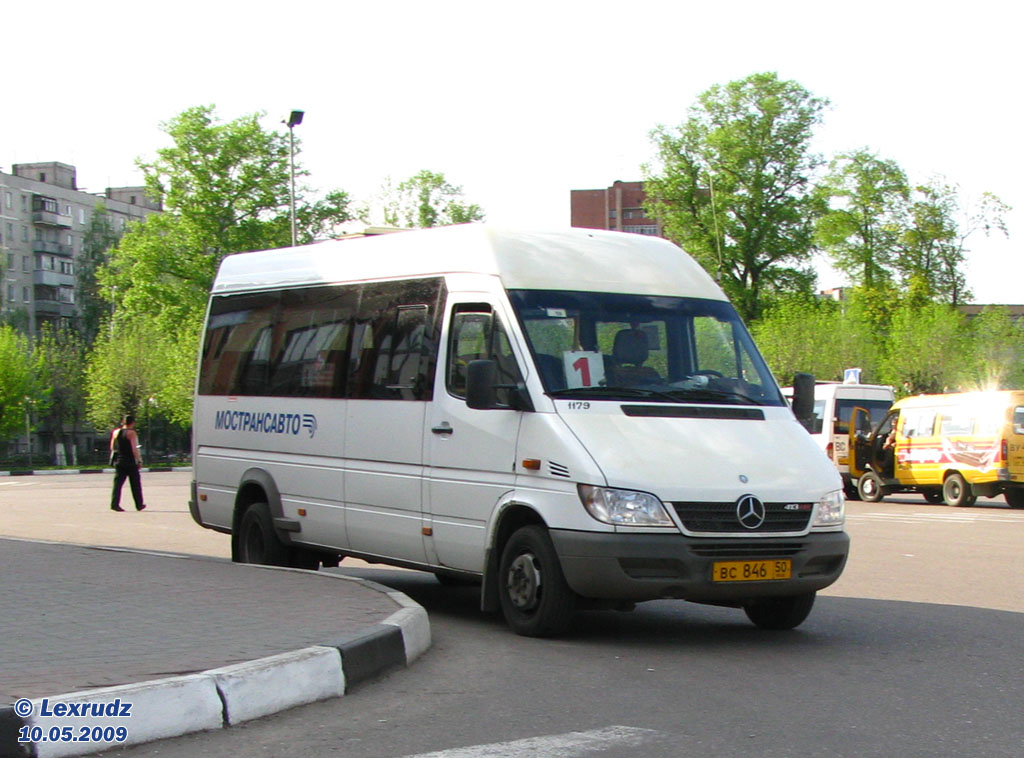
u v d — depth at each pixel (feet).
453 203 257.14
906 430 94.68
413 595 37.73
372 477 33.73
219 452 41.47
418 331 32.81
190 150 222.28
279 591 30.17
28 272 403.54
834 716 20.48
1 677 19.48
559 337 29.60
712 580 26.58
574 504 26.89
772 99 210.79
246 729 19.24
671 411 28.96
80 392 277.23
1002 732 19.39
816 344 183.52
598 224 400.26
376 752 17.88
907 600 36.09
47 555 38.55
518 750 17.94
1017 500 88.22
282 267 40.01
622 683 23.27
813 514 27.71
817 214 215.92
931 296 213.05
